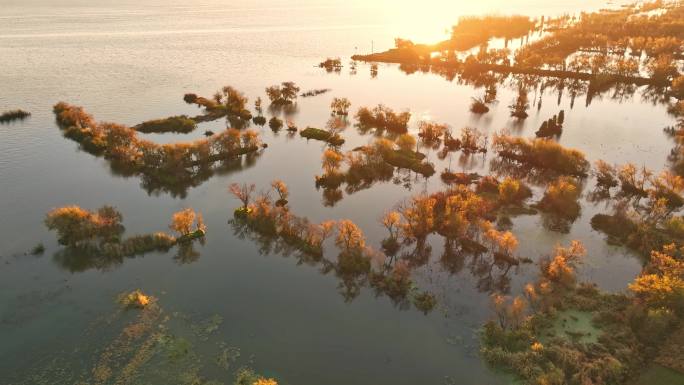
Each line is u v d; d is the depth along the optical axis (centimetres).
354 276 10225
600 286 9875
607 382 7375
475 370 7888
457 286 9950
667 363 7656
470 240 11300
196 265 10475
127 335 8412
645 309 8756
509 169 15375
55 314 8869
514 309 8519
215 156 15612
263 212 11906
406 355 8219
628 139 17662
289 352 8225
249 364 7925
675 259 10062
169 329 8594
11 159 15488
